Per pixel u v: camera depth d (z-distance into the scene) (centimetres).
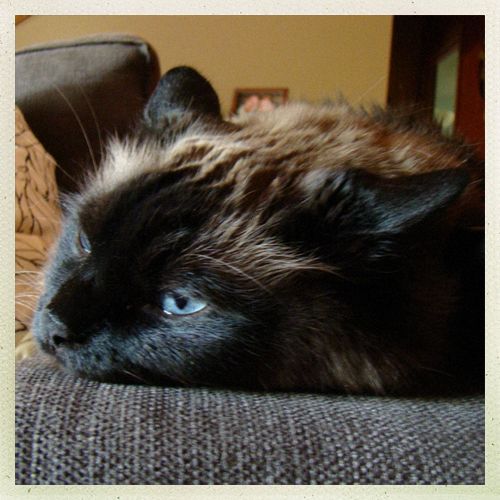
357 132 41
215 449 24
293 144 38
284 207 33
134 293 31
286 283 31
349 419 27
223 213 32
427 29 109
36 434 24
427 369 34
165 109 41
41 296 37
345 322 32
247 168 34
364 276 32
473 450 25
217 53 109
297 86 107
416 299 33
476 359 36
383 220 31
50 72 71
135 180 35
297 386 32
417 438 25
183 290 31
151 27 109
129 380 32
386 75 106
